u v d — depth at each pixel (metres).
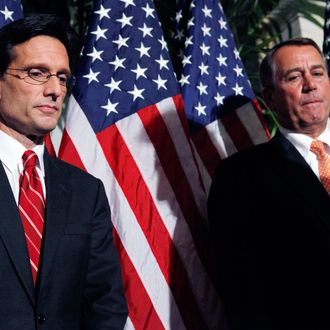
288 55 1.88
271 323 1.63
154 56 2.10
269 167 1.78
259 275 1.67
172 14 3.43
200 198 2.01
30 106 1.35
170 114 2.05
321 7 3.69
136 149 1.96
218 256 1.75
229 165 1.84
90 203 1.45
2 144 1.37
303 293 1.61
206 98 2.29
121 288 1.47
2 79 1.37
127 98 2.01
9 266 1.24
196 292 1.92
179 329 1.88
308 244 1.64
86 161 1.91
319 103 1.83
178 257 1.92
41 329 1.24
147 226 1.91
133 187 1.92
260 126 2.36
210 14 2.44
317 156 1.81
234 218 1.75
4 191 1.29
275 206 1.70
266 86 1.95
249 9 3.69
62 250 1.33
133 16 2.11
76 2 3.55
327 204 1.69
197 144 2.22
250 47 3.74
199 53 2.34
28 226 1.30
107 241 1.48
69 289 1.32
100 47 2.04
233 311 1.67
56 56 1.38
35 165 1.38
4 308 1.21
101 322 1.41
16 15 1.95
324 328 1.57
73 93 1.97
